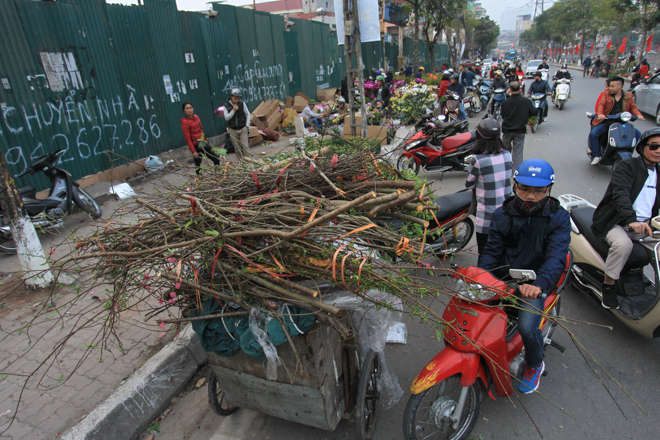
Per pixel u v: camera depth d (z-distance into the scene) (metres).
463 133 7.45
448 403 2.31
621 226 3.26
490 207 3.76
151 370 3.02
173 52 8.94
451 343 2.28
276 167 2.79
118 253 2.09
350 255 1.88
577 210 3.90
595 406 2.72
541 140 10.12
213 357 2.34
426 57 37.28
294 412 2.31
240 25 11.40
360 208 2.22
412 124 11.39
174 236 2.19
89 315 3.80
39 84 6.22
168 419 2.91
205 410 2.96
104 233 2.31
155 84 8.48
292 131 12.05
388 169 2.87
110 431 2.63
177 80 9.10
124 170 7.70
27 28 6.04
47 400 2.88
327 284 2.10
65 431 2.62
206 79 10.10
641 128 11.02
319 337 2.06
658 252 2.91
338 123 9.20
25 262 4.15
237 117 7.93
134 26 7.90
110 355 3.29
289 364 2.12
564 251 2.42
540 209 2.46
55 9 6.41
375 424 2.69
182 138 9.37
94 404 2.84
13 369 3.17
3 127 5.80
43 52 6.25
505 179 3.69
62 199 5.66
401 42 27.78
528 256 2.56
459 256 4.79
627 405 2.70
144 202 2.44
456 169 7.49
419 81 15.56
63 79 6.57
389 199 2.05
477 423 2.66
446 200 4.48
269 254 2.08
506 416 2.70
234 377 2.35
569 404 2.75
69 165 6.74
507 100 6.66
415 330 3.65
